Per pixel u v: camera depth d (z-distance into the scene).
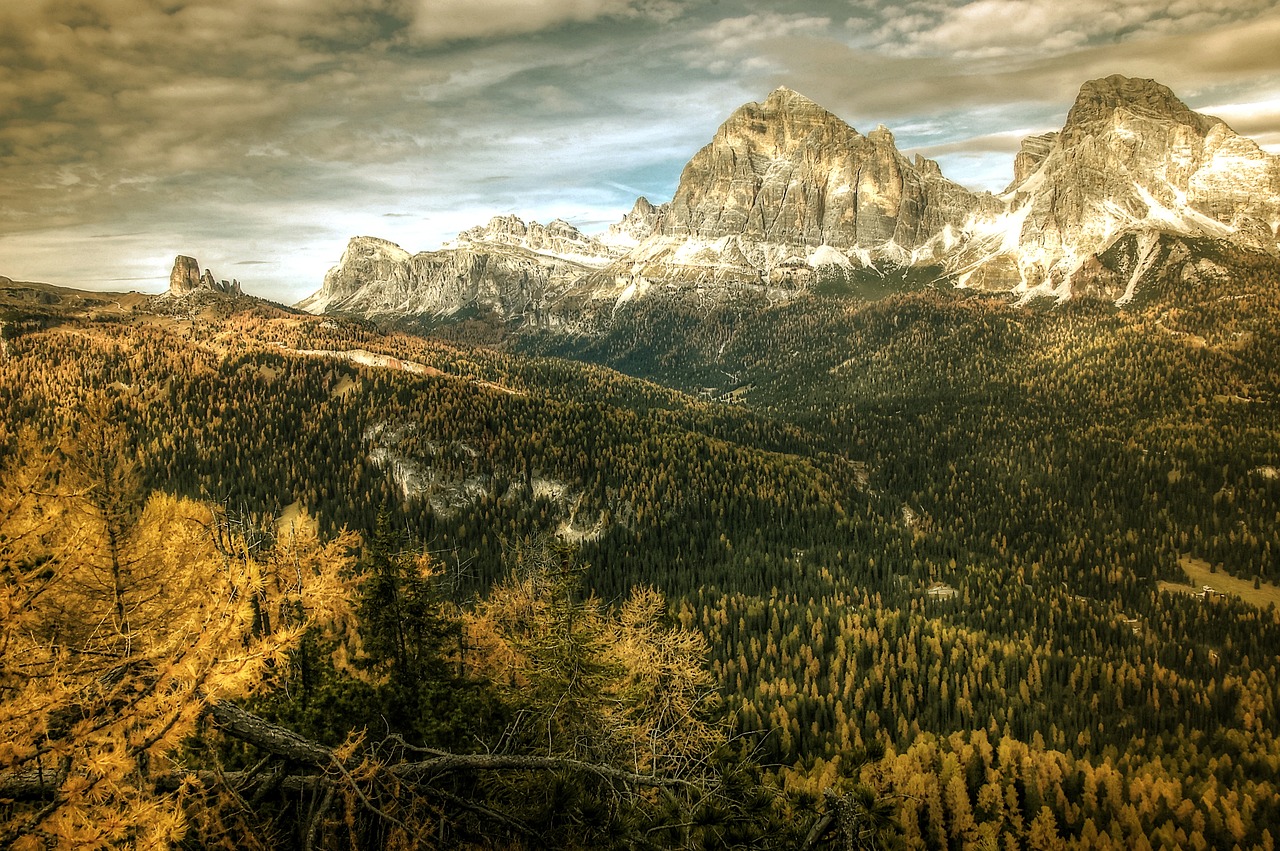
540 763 14.09
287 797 14.55
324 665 27.22
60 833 8.84
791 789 12.80
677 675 37.81
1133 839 84.56
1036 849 85.75
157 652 11.19
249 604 12.20
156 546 16.23
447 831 14.55
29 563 12.12
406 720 24.80
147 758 10.72
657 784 13.65
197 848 11.88
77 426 15.24
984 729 107.44
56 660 10.45
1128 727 119.69
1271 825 85.81
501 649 40.81
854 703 113.81
